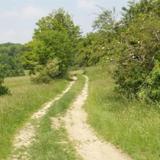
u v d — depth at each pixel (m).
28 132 18.75
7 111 22.14
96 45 28.52
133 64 25.45
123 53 25.62
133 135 14.94
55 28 74.62
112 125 17.69
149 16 26.23
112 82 41.94
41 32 67.25
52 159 13.26
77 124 21.05
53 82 53.50
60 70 64.94
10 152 14.76
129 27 26.64
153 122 16.11
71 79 67.38
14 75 104.25
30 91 35.19
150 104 21.64
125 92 26.88
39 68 57.16
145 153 13.16
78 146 15.49
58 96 37.47
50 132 18.41
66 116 24.17
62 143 16.03
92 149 14.91
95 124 19.91
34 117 23.44
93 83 49.94
